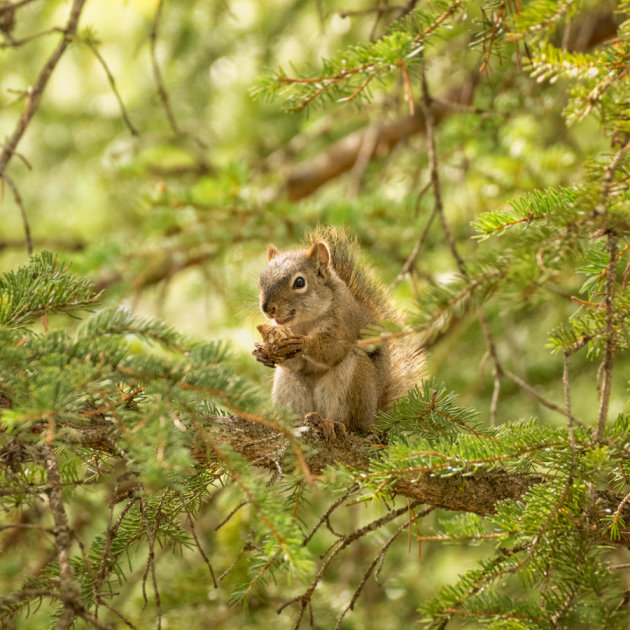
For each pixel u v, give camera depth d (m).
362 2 17.42
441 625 6.51
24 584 7.12
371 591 13.11
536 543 6.15
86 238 18.03
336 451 8.16
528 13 6.61
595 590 6.02
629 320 6.44
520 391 16.42
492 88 11.90
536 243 5.65
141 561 13.19
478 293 5.71
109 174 18.50
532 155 14.76
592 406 15.92
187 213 15.55
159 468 5.62
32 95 9.15
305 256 10.55
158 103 18.67
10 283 7.41
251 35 18.16
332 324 9.99
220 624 11.84
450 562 13.91
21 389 5.91
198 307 19.22
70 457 7.78
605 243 6.60
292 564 5.77
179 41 18.14
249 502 6.07
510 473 7.61
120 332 6.29
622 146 6.06
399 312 10.84
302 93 8.11
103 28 17.98
